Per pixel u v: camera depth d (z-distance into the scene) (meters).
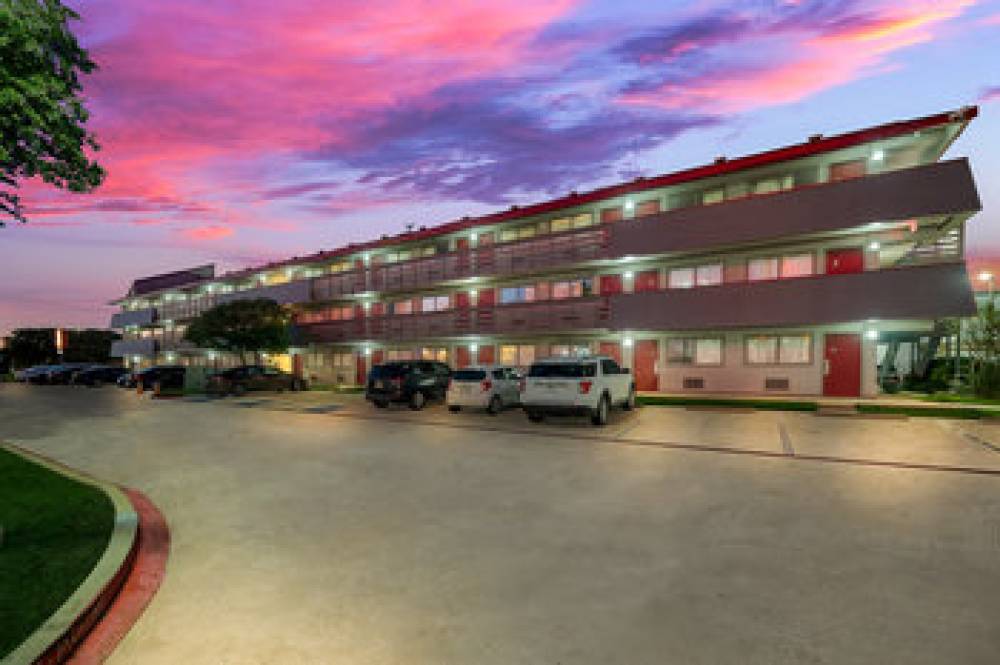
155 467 9.68
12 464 9.77
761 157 20.41
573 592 4.28
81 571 4.46
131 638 3.70
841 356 19.39
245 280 46.88
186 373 34.59
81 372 41.66
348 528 6.02
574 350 26.05
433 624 3.81
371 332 33.25
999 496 6.76
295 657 3.43
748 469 8.55
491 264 28.19
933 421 12.95
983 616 3.76
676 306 21.67
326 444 11.85
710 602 4.05
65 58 5.68
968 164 16.12
